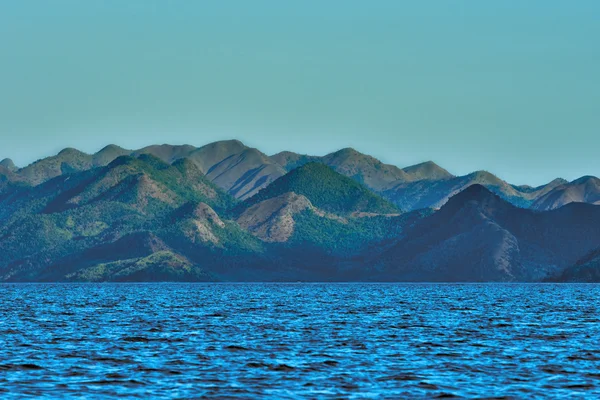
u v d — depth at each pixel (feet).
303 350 636.48
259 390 477.36
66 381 501.15
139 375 522.06
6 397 456.45
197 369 543.80
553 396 463.42
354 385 491.31
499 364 565.53
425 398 458.50
